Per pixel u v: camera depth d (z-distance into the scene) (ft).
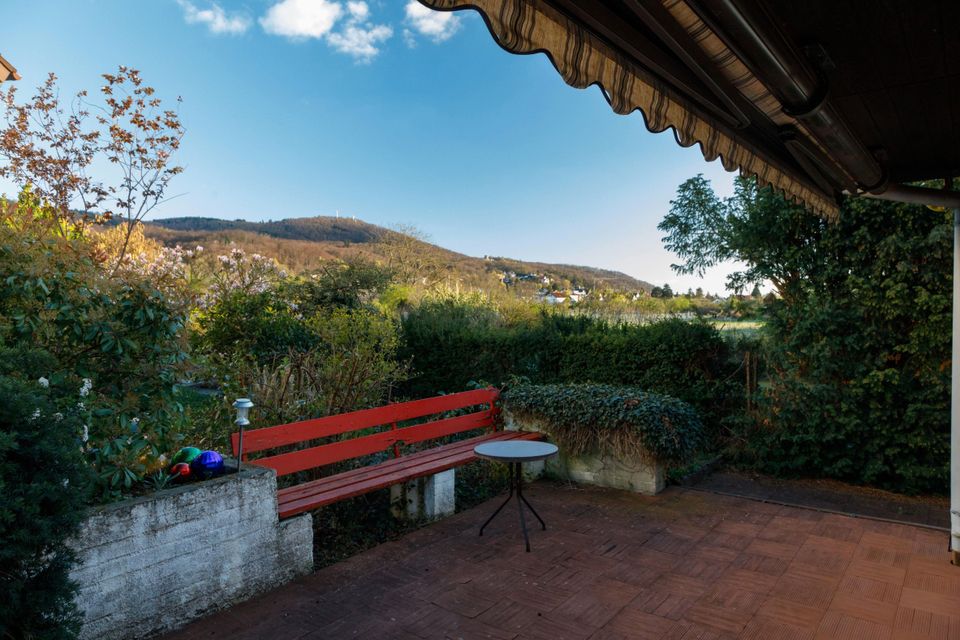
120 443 10.39
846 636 10.13
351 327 28.45
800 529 15.37
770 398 21.08
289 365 20.30
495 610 11.01
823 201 11.76
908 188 11.48
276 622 10.50
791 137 7.43
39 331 10.36
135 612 9.62
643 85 5.74
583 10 4.49
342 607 11.09
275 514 11.91
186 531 10.36
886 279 19.34
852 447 19.51
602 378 25.82
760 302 22.57
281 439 13.21
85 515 7.91
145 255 38.78
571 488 18.95
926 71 7.63
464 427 19.12
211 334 29.78
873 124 9.70
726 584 12.14
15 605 6.69
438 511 16.02
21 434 7.07
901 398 19.11
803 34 6.57
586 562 13.21
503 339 29.89
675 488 18.98
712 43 4.69
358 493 13.43
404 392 34.06
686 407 19.13
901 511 16.94
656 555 13.64
